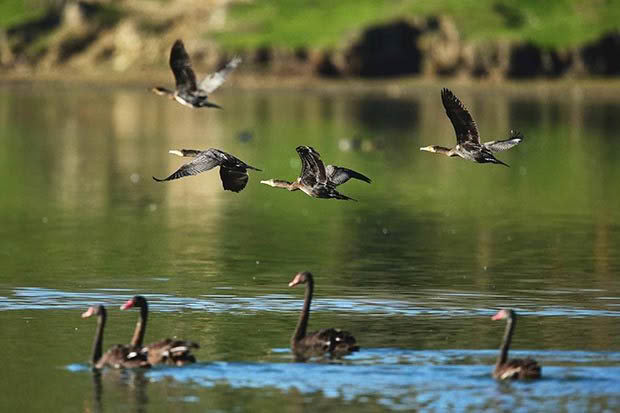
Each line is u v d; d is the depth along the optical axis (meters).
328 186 23.86
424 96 144.38
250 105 129.88
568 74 159.12
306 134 95.69
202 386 25.19
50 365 27.05
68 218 51.50
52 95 143.12
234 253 42.69
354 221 50.94
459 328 30.61
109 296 34.97
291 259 41.47
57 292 35.56
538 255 42.31
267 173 69.56
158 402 24.17
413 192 61.25
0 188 61.88
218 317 32.09
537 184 64.94
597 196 59.47
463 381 25.28
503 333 29.95
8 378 25.98
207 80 26.33
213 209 54.75
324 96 144.00
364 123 106.94
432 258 41.69
